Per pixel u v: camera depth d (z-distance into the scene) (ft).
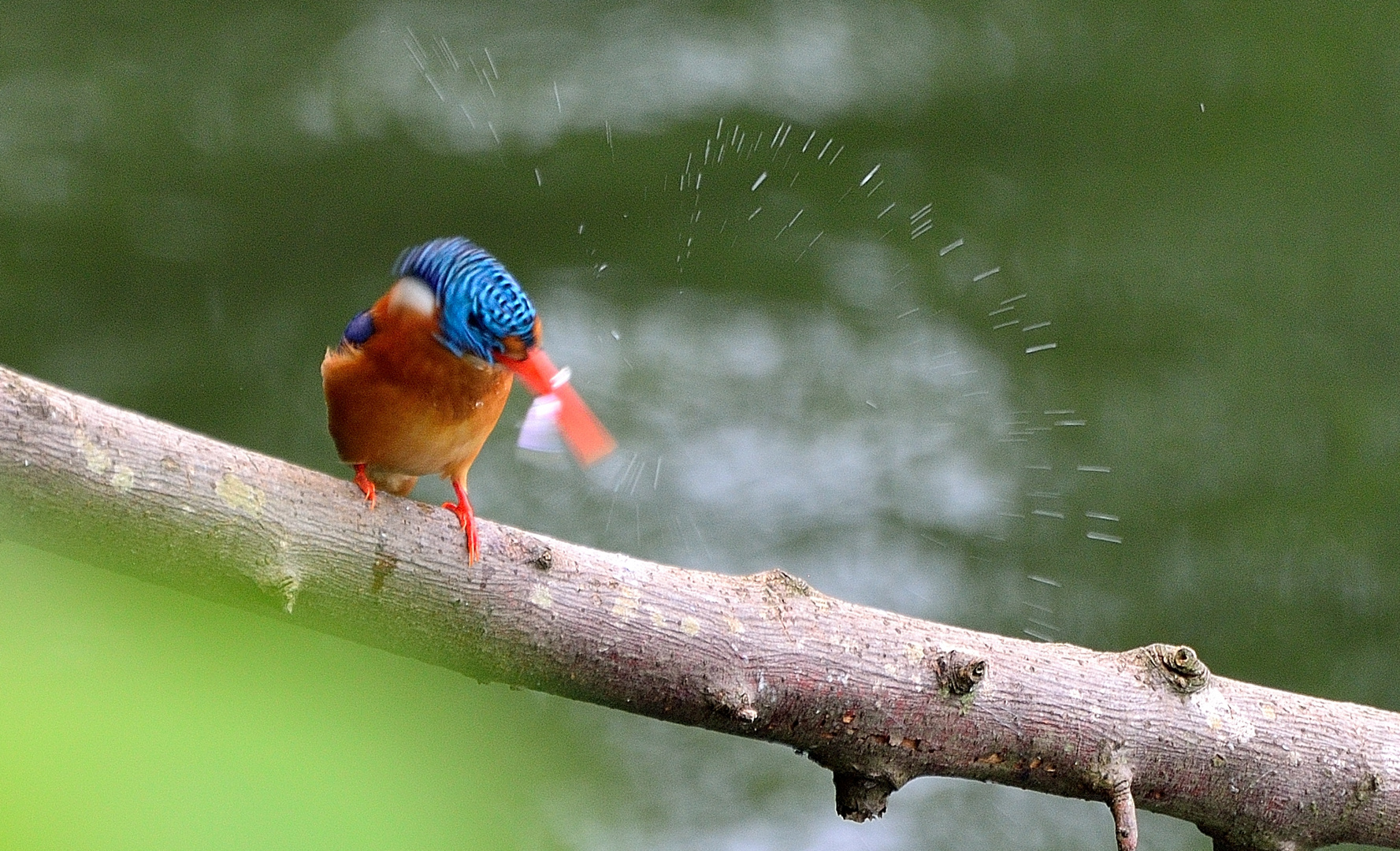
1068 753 17.72
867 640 17.42
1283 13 54.13
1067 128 50.78
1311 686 35.91
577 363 42.96
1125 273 46.55
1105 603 38.04
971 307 45.65
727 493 39.70
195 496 14.55
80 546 14.24
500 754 8.04
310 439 40.29
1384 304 44.83
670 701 16.99
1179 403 42.37
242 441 40.06
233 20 53.11
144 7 53.31
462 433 19.08
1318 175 49.03
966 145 50.62
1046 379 43.42
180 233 46.06
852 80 51.65
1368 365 43.52
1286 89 51.57
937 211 48.42
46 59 51.16
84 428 13.96
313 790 6.05
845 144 49.78
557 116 50.16
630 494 39.68
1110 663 18.33
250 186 47.42
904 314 45.39
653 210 47.73
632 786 33.71
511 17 53.16
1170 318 45.11
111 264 44.73
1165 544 39.32
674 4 53.62
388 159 48.70
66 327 42.57
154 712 6.11
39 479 13.65
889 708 17.28
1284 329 44.52
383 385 18.52
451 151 48.47
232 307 43.65
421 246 18.94
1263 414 41.93
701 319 44.57
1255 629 37.09
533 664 16.61
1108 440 41.81
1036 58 53.06
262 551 14.98
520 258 46.21
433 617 16.07
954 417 42.45
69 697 6.00
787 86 51.31
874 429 42.04
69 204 46.11
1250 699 18.45
